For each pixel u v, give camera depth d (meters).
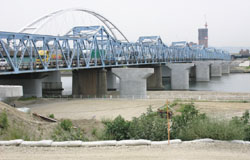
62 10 71.50
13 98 32.91
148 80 113.62
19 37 44.50
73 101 56.34
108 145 15.89
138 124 20.31
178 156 13.96
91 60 73.19
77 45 62.25
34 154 14.31
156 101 53.22
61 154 14.32
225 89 103.62
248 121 24.67
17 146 15.71
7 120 21.67
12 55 56.06
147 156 13.95
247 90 98.38
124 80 72.62
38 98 58.75
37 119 28.22
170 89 108.81
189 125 19.31
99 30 74.12
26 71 46.06
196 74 141.75
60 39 55.75
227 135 17.11
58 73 87.00
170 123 20.77
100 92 74.50
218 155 14.12
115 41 82.38
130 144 15.93
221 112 38.31
